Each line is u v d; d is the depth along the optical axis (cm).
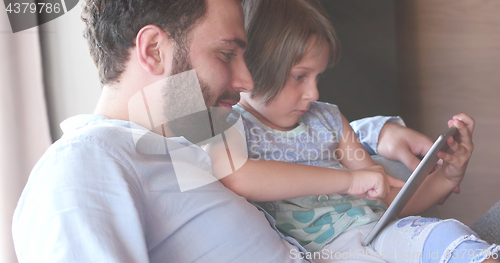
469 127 95
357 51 195
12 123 124
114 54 62
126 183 50
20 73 126
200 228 56
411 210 99
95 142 51
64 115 136
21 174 124
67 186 47
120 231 47
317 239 85
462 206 184
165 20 60
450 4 190
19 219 49
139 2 59
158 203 55
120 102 63
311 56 94
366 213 90
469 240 65
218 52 65
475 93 187
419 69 202
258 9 96
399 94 202
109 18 61
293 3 97
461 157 94
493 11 175
